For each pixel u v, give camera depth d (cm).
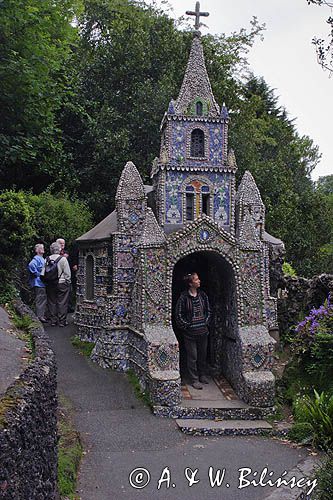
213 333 1459
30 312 1289
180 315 1352
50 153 2278
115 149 2531
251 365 1265
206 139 1465
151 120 2562
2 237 1468
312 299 1683
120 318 1452
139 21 2934
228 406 1201
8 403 555
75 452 909
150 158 2538
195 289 1363
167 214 1429
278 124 4309
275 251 1877
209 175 1462
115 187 2586
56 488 724
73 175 2567
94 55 2920
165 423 1128
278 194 3058
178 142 1450
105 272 1587
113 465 916
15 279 1744
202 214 1341
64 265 1812
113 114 2622
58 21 1991
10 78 1720
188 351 1357
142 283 1305
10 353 913
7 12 1658
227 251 1333
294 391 1274
